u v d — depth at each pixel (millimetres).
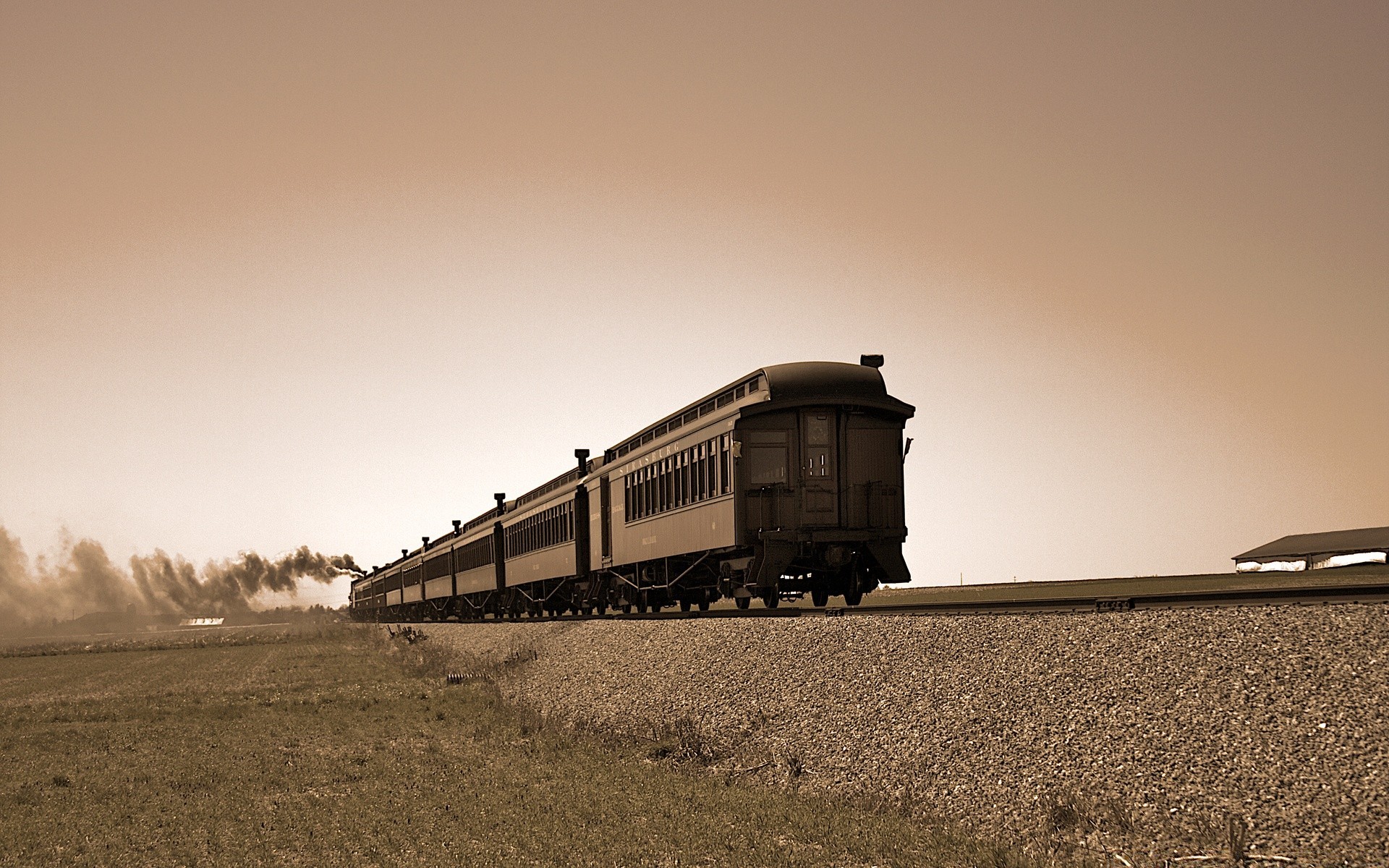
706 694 18906
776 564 24469
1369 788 9305
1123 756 11227
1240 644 12094
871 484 25297
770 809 13180
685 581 30172
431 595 70375
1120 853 9844
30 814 15961
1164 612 13547
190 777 18516
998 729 12898
